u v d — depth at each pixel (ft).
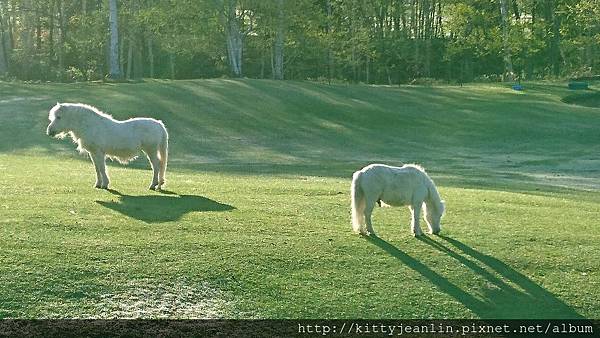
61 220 47.52
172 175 79.05
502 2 242.37
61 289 36.70
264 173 90.12
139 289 37.27
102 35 208.95
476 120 155.22
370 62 255.70
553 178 95.91
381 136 139.54
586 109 171.42
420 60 257.96
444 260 43.50
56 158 100.94
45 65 225.56
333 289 38.55
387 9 264.52
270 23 201.46
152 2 224.12
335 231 48.65
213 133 131.34
